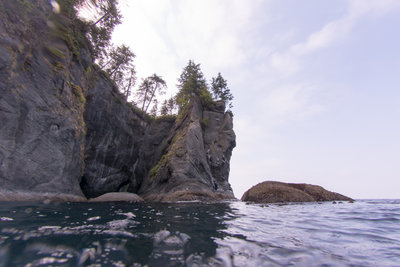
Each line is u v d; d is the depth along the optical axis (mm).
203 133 29859
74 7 15609
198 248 3145
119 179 23125
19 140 9273
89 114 18844
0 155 8352
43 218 4707
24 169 9391
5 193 8219
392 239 4055
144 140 28531
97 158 20156
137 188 25844
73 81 14164
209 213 7832
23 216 4742
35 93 10422
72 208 7344
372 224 5785
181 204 12539
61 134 11969
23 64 9930
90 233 3598
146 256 2697
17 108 9250
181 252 2922
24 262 2268
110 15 20828
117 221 5043
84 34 17344
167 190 18922
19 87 9523
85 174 18812
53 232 3477
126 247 3004
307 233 4527
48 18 12383
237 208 10234
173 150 22078
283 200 14945
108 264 2371
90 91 18672
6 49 9047
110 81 22344
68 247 2826
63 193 11641
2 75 8734
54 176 11133
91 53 18547
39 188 10070
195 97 31219
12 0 9742
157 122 30906
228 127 31359
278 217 7047
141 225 4691
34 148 10031
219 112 33500
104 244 3062
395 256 3023
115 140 22484
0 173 8320
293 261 2732
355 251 3227
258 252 3055
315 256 2951
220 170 28094
